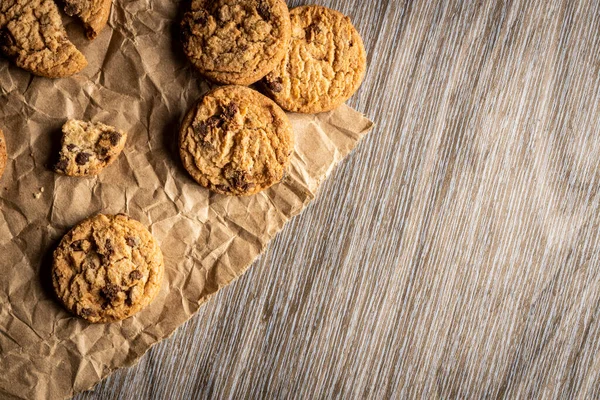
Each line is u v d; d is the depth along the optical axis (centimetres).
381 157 62
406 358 62
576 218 63
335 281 62
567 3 63
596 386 64
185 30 58
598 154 63
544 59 63
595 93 63
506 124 63
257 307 61
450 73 62
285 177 59
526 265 63
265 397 61
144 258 57
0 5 56
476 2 62
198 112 58
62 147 57
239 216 59
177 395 60
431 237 62
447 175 62
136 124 59
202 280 59
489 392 63
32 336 58
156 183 59
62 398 58
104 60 58
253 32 58
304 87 59
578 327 64
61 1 57
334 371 62
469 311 63
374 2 61
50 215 58
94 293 57
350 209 62
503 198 63
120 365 58
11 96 58
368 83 61
